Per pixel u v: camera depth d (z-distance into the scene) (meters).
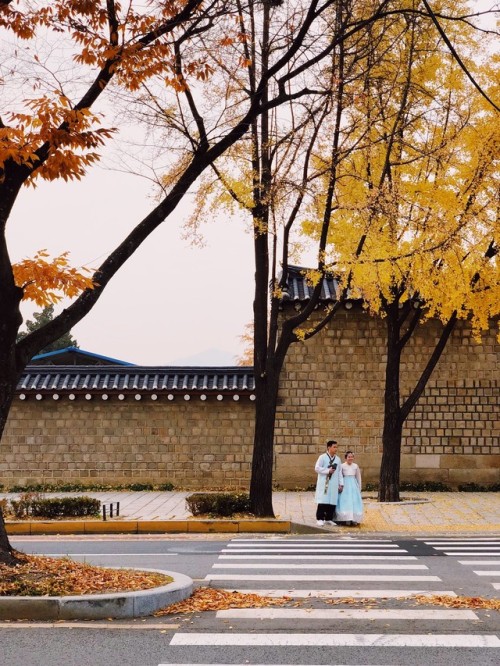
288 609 7.71
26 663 5.82
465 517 16.88
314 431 22.27
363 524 16.00
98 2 8.91
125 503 18.91
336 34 12.65
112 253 9.61
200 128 13.36
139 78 9.25
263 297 16.91
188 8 9.48
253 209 15.94
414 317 19.05
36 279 8.50
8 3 8.89
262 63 12.46
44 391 22.17
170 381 22.48
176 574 8.71
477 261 16.58
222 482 22.31
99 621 7.16
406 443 22.17
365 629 6.92
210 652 6.15
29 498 16.42
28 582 7.73
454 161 16.64
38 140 8.34
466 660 5.97
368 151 16.23
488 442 22.11
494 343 22.30
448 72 16.64
